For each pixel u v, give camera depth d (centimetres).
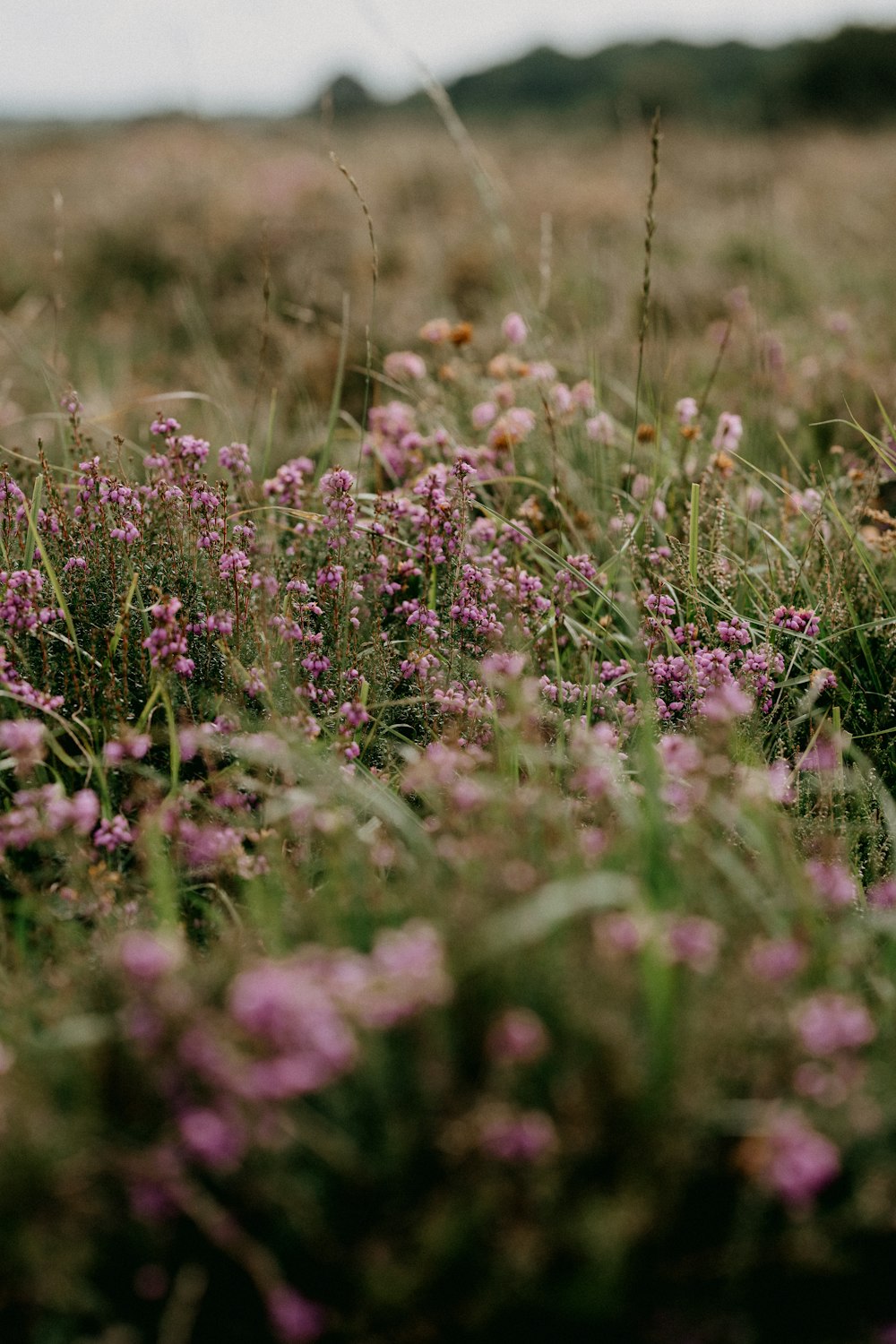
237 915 206
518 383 404
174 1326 136
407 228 907
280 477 318
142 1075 146
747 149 1462
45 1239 134
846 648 294
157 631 229
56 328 421
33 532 261
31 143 1970
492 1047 143
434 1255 131
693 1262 140
